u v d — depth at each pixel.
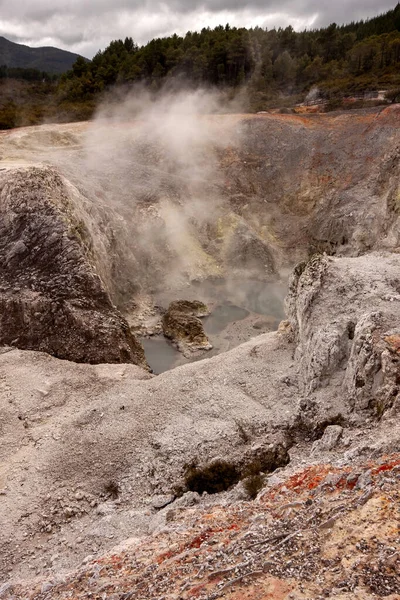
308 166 66.62
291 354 32.53
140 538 15.66
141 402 29.55
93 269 42.19
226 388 29.91
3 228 43.22
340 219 57.97
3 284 40.78
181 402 29.14
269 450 22.77
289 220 65.00
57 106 89.12
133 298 52.62
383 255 34.88
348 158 64.38
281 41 109.69
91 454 25.48
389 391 21.25
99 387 33.00
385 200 51.78
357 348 24.58
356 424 22.22
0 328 39.78
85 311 39.91
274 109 83.81
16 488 23.72
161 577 11.35
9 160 54.66
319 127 69.12
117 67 99.25
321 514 11.67
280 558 10.45
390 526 10.29
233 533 12.57
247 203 65.56
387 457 14.04
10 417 29.98
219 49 95.88
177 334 46.09
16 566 19.23
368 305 27.55
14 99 98.75
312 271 31.17
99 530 19.64
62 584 13.28
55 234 42.03
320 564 9.90
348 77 93.31
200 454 23.86
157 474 23.50
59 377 34.09
